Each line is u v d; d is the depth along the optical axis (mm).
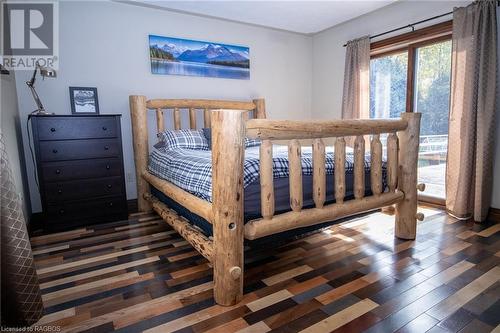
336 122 1782
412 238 2311
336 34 4074
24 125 2826
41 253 2195
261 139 1540
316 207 1812
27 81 2678
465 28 2664
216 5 3246
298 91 4414
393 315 1413
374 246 2217
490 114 2559
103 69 3133
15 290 1334
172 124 3541
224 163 1424
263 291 1647
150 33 3320
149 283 1754
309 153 2152
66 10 2926
